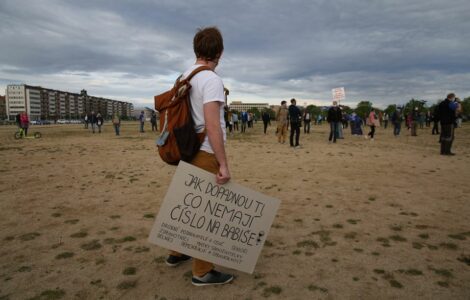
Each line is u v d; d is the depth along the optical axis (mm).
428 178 6582
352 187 5848
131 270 2879
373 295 2477
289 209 4602
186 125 2359
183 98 2350
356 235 3643
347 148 12445
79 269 2910
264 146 13258
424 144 14164
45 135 22781
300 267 2928
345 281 2682
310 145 13750
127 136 21062
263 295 2488
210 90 2262
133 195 5391
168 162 2512
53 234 3713
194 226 2473
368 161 8922
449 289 2555
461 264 2963
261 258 3115
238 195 2516
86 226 3967
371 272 2824
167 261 2951
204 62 2479
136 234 3717
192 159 2461
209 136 2268
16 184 6188
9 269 2910
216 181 2432
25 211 4535
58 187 5949
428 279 2701
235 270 2889
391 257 3104
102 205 4828
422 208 4602
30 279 2740
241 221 2557
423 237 3580
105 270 2891
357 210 4527
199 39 2463
